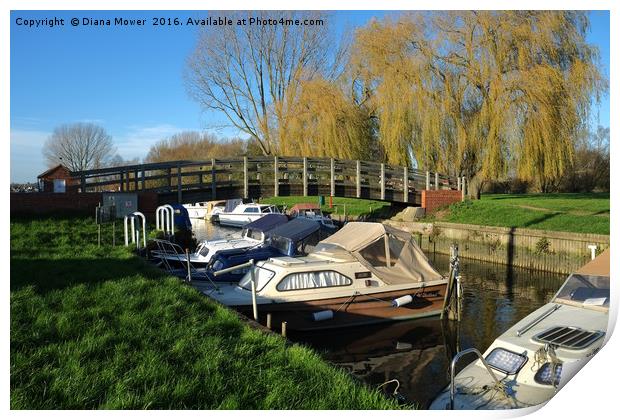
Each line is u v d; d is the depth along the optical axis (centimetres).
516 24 2234
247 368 502
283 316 972
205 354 527
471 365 644
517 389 573
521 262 1856
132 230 1397
